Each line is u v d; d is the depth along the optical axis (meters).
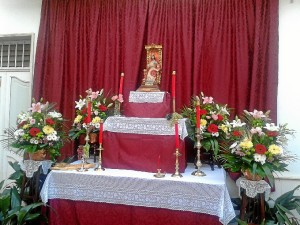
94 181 2.33
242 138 2.25
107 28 3.23
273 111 2.79
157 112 2.62
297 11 2.92
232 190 2.93
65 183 2.39
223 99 2.93
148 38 3.11
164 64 3.06
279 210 2.35
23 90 3.67
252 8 2.94
